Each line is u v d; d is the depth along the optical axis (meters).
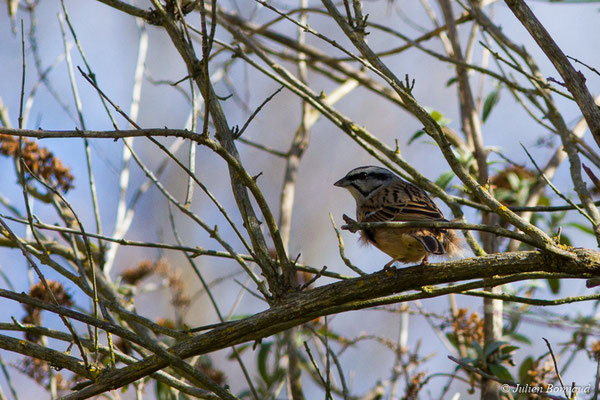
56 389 9.91
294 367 10.20
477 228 6.64
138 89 11.53
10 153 10.64
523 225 6.60
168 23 8.62
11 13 12.05
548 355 10.12
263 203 7.51
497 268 6.90
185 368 7.18
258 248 7.81
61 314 6.91
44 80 11.28
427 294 7.36
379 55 13.20
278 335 11.53
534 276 7.09
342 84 13.96
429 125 6.84
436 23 12.91
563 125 9.59
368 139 9.66
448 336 10.76
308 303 7.27
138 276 12.19
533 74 10.20
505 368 9.28
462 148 11.27
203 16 6.88
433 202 10.09
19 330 7.49
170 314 16.48
